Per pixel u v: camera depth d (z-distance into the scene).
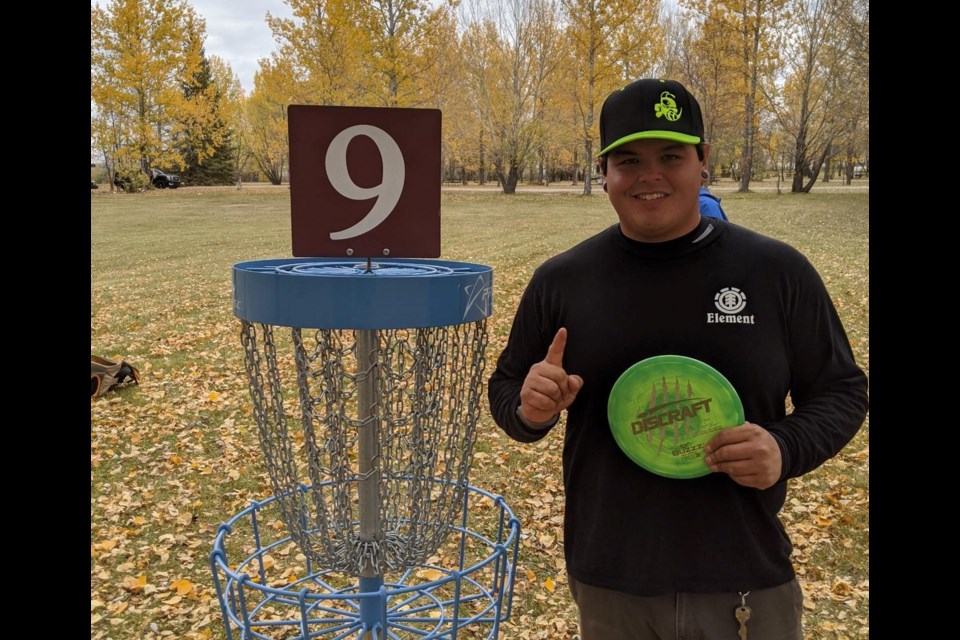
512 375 1.70
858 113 25.55
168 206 27.64
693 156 1.47
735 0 30.17
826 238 13.48
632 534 1.48
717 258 1.48
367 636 1.77
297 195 1.54
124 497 3.88
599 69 31.52
